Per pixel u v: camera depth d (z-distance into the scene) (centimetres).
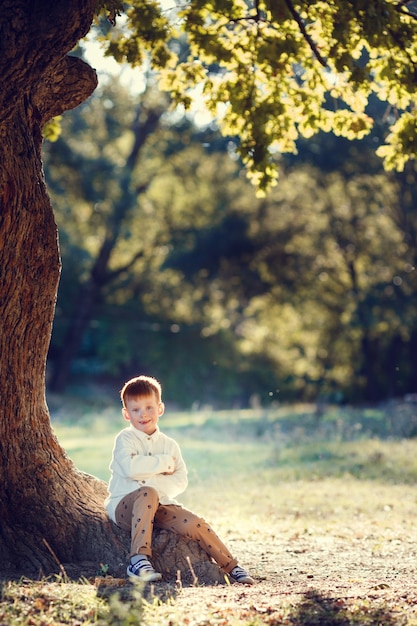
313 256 3956
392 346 3988
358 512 1115
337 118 963
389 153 959
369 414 2555
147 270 4525
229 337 4812
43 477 661
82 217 4209
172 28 953
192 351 4775
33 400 661
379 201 3591
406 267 3606
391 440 1975
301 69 1057
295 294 4100
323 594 566
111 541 648
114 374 4819
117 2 753
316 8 859
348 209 3731
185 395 4812
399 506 1166
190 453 1817
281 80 955
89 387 4766
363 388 4259
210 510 1137
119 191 3956
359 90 936
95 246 4462
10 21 568
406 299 3603
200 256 4191
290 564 740
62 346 4631
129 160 4172
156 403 662
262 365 4788
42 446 668
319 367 4328
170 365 4788
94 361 5084
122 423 2750
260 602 532
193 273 4284
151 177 4209
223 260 4216
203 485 1398
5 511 640
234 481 1441
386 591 585
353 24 847
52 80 670
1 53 571
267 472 1544
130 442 653
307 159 3616
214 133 4056
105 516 666
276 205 4056
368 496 1264
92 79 690
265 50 898
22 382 650
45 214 641
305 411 3005
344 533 940
